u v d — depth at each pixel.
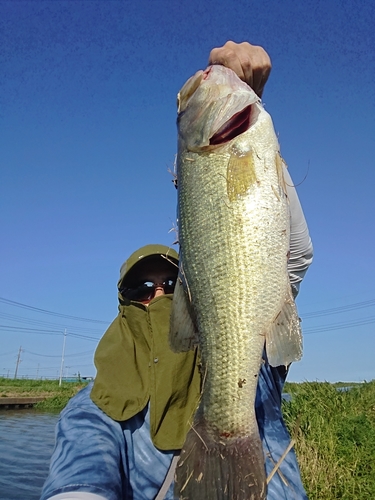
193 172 0.57
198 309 0.54
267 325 0.52
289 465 0.58
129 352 0.61
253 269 0.52
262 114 0.58
